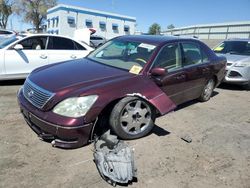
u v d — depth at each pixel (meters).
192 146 3.99
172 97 4.82
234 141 4.28
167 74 4.52
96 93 3.46
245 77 7.79
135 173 3.10
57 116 3.29
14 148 3.54
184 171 3.33
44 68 4.48
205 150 3.90
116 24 41.59
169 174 3.24
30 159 3.31
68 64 4.61
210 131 4.60
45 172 3.09
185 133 4.43
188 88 5.22
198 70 5.36
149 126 4.11
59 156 3.42
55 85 3.56
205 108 5.84
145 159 3.52
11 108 5.05
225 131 4.65
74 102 3.32
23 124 4.30
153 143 3.97
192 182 3.13
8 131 4.02
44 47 7.11
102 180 3.02
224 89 8.11
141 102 3.90
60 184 2.91
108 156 3.16
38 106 3.48
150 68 4.23
